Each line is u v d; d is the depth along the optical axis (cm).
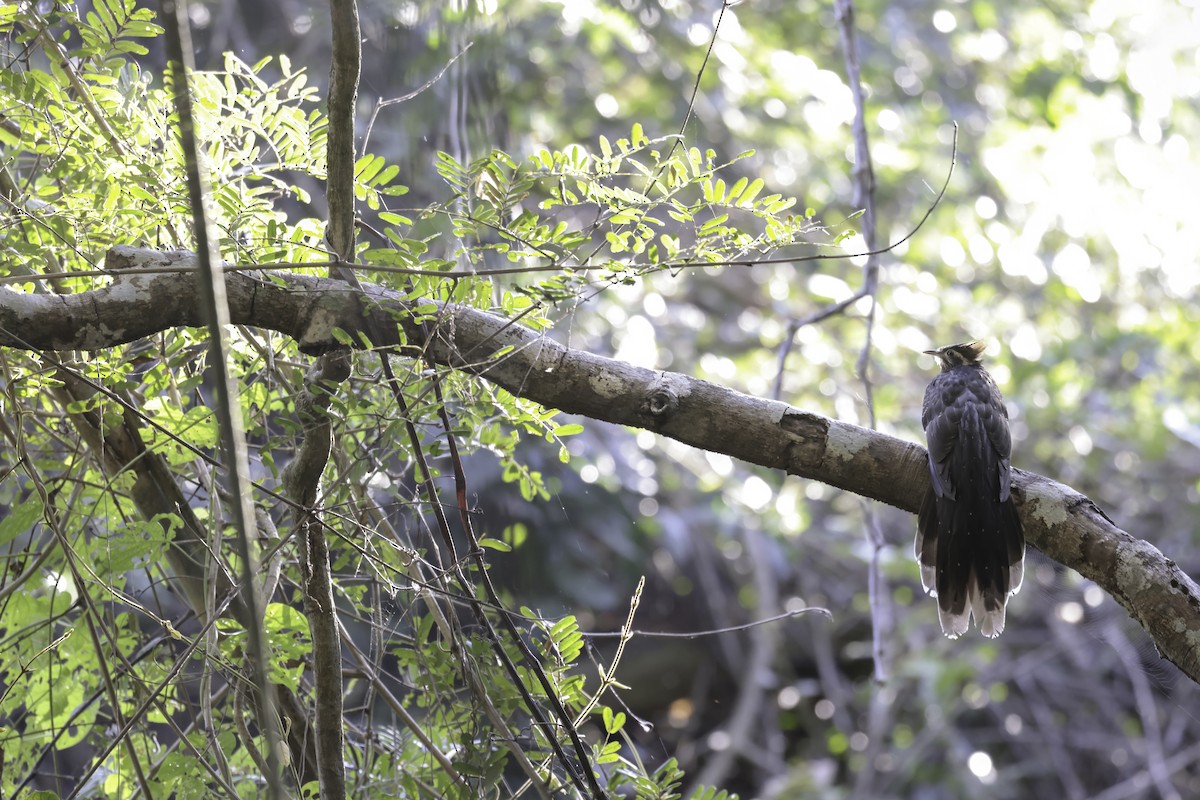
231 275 516
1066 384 1734
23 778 618
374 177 540
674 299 1942
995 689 1891
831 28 1844
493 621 632
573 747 592
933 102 1978
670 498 1820
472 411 569
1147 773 1734
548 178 538
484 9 812
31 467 545
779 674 2012
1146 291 2000
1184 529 1755
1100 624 1199
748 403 579
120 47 543
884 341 1814
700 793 604
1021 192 1883
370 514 607
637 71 1811
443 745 631
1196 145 1964
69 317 502
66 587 662
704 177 518
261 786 598
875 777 1862
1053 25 1914
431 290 532
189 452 586
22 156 652
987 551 614
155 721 621
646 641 1936
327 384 502
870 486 609
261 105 544
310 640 574
